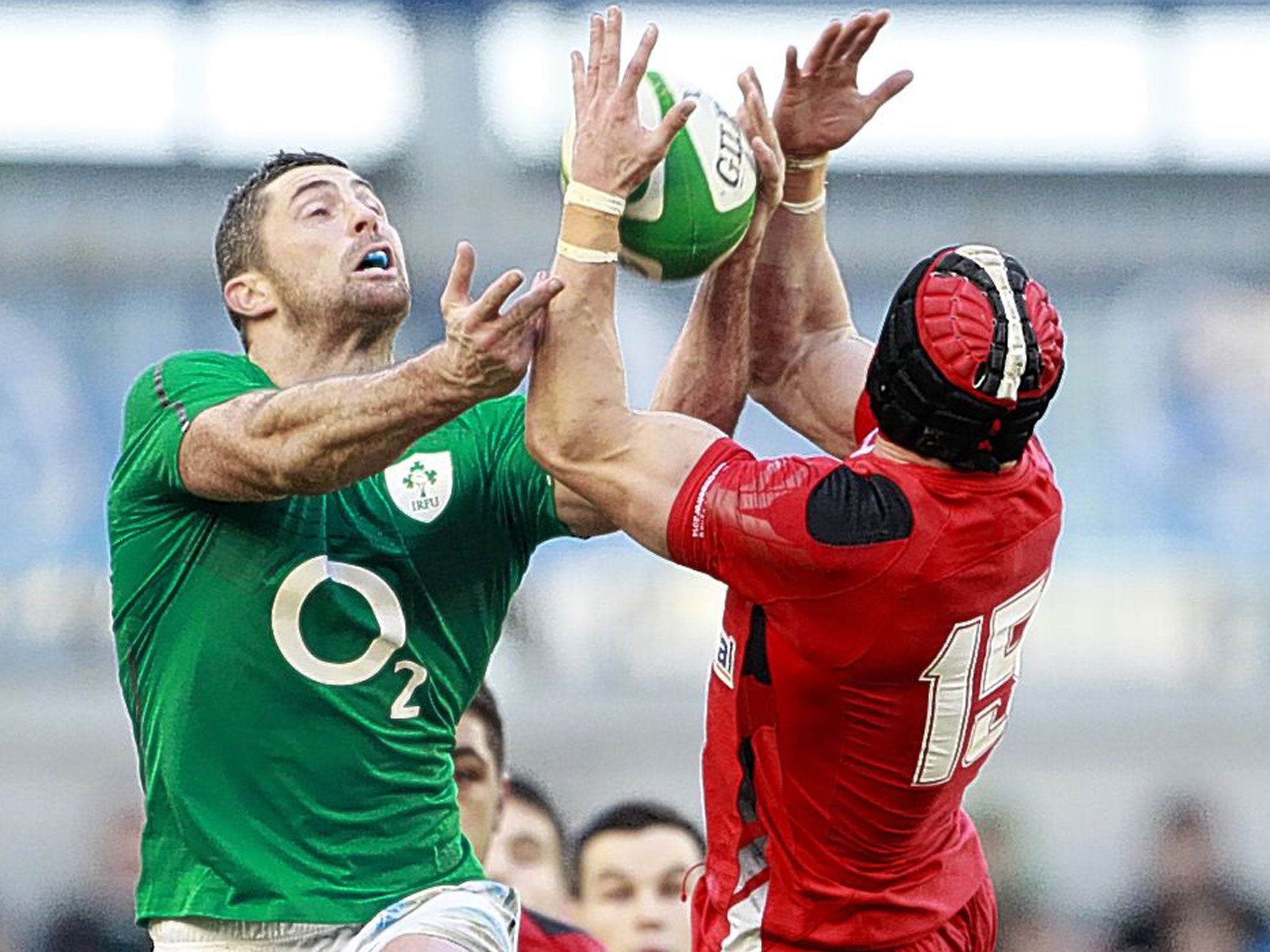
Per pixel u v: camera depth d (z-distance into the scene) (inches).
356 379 553.3
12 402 1779.0
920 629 533.0
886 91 627.2
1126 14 1930.4
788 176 633.6
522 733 1766.7
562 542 1809.8
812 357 645.9
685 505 538.0
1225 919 1547.7
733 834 572.1
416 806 609.9
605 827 936.9
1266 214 1907.0
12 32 1856.5
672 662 1796.3
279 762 591.8
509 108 1902.1
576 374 548.7
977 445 529.3
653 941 923.4
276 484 562.6
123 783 1728.6
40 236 1817.2
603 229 549.6
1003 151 1919.3
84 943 1583.4
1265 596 1831.9
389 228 637.3
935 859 579.2
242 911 587.2
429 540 611.2
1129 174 1913.1
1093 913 1710.1
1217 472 1856.5
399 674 605.0
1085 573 1845.5
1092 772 1812.3
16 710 1731.1
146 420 595.2
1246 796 1806.1
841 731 548.1
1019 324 522.6
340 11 1889.8
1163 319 1887.3
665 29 1886.1
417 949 571.2
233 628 589.6
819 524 525.7
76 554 1766.7
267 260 621.9
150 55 1868.8
